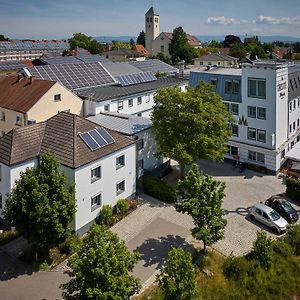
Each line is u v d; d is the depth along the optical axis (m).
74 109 56.84
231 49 173.62
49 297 30.52
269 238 36.91
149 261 34.69
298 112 61.50
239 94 55.81
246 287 33.53
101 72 71.62
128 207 42.38
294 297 34.44
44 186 31.47
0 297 30.47
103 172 39.41
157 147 47.84
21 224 32.22
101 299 24.11
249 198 47.06
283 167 56.16
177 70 96.06
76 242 34.78
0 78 61.75
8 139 38.56
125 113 63.47
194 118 44.47
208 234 33.00
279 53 168.38
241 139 56.81
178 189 35.62
